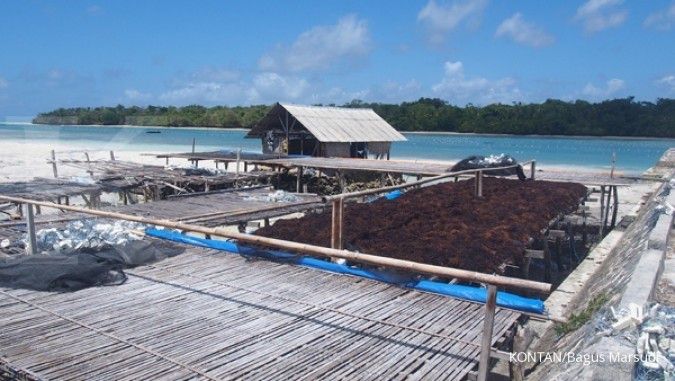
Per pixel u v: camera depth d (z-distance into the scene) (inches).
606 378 170.4
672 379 169.9
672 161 1096.2
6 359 196.4
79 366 192.2
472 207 506.0
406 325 234.7
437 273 206.8
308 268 314.2
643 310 201.3
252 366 195.3
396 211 480.4
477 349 213.3
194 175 805.2
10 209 600.4
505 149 2418.8
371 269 304.5
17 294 265.6
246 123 3732.8
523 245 395.5
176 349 207.3
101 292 270.8
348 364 199.2
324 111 1171.9
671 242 366.6
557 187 631.8
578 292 416.2
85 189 659.4
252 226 605.3
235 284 285.1
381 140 1168.2
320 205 573.3
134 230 385.1
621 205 853.8
